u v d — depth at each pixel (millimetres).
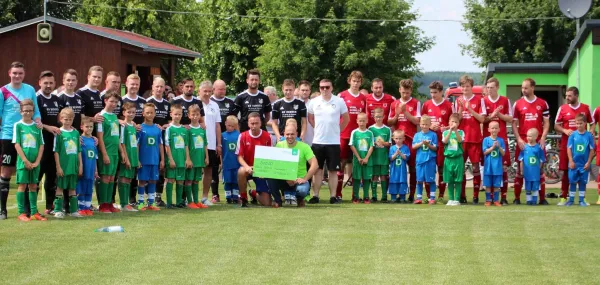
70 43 26656
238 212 13086
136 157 13477
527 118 15508
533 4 50438
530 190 15227
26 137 11977
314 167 14180
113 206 13352
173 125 13930
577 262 8953
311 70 42938
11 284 7824
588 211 13664
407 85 15586
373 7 43375
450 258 9141
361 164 15297
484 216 12734
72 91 12992
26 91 12438
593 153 15070
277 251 9469
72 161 12383
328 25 42812
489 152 14875
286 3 44031
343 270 8500
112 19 46312
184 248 9609
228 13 54875
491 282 8008
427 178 15125
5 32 26828
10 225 11391
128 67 27281
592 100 25109
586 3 26266
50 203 12898
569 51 28766
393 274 8328
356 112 15781
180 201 14070
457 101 15516
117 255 9180
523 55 50062
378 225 11547
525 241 10250
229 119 14797
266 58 43781
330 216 12539
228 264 8750
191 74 54625
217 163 15047
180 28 47469
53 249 9500
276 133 14898
